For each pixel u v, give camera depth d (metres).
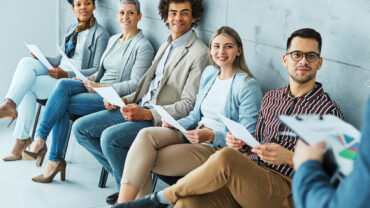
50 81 3.49
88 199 2.87
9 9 4.48
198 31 3.09
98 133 2.85
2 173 3.19
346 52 2.06
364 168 0.94
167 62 3.00
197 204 1.90
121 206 2.05
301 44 1.89
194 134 2.24
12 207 2.74
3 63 4.56
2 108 3.24
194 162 2.28
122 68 3.38
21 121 3.39
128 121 2.75
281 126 1.98
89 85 3.08
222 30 2.35
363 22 1.96
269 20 2.47
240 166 1.83
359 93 2.02
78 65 3.86
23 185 3.02
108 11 4.28
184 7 2.89
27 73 3.36
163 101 2.90
